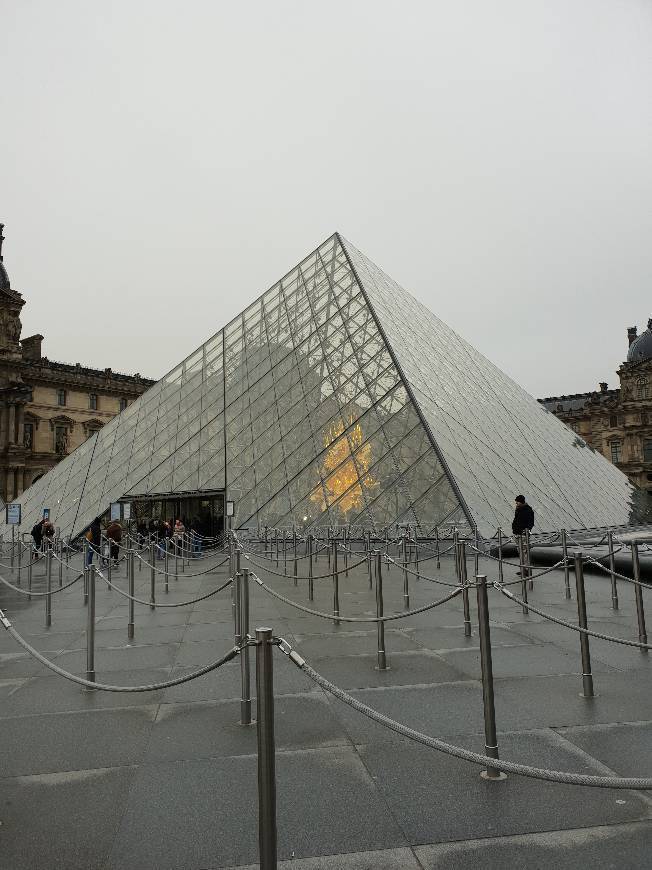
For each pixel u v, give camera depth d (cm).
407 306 4941
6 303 8306
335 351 3762
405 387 3167
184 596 1661
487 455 3247
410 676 794
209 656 945
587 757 531
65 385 9250
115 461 4159
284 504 2970
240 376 4184
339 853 399
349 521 2719
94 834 430
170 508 3916
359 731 610
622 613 1235
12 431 8162
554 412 11431
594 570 1944
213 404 4059
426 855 396
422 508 2620
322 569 2222
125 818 451
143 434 4262
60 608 1503
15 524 3844
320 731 612
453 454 2878
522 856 392
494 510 2719
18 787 505
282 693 742
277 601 1509
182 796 484
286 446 3331
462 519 2509
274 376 3941
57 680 827
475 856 393
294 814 449
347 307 4038
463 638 1018
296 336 4144
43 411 9012
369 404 3247
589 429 11050
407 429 2977
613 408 10831
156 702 724
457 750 357
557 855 392
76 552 3388
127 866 391
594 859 387
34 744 596
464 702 686
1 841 423
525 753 541
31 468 8494
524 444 4012
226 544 2661
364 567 2230
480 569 2102
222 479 3366
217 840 420
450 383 3947
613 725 607
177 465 3697
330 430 3250
